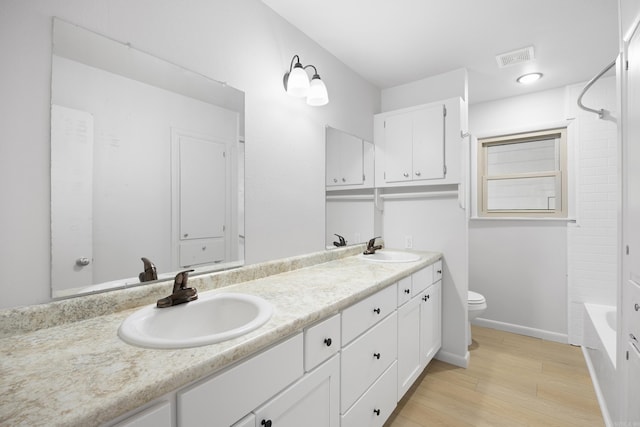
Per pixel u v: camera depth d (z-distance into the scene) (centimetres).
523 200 300
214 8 143
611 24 183
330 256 212
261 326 91
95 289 105
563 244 276
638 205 104
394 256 240
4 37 89
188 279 129
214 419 75
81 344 82
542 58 225
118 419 60
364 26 187
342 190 230
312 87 172
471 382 213
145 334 94
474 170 318
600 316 236
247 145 158
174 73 127
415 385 211
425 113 244
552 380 214
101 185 107
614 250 253
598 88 257
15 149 90
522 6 168
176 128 128
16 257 90
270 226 171
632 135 109
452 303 244
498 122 305
